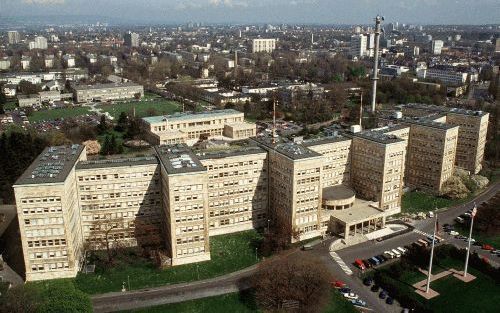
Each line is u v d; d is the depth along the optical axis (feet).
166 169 613.52
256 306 536.42
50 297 481.05
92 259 637.71
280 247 655.76
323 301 536.42
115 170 648.38
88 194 647.56
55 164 628.69
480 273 605.31
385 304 540.93
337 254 655.35
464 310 529.04
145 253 647.56
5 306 487.61
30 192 558.56
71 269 590.14
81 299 478.59
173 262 621.31
